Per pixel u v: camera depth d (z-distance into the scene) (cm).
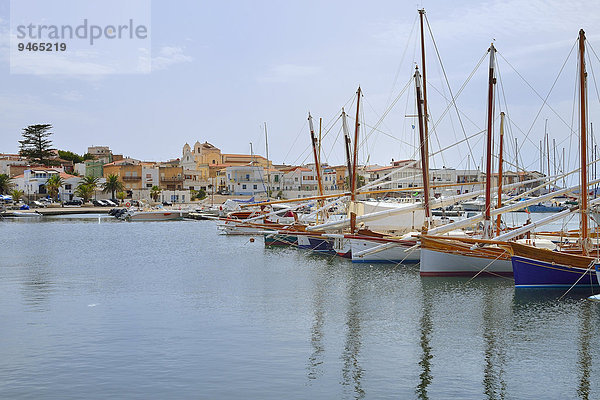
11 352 2245
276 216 7350
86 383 1922
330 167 17025
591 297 3142
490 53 3684
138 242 6825
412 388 1878
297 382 1928
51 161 18412
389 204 5341
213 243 6719
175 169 16662
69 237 7519
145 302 3161
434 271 3825
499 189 4641
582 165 3331
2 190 15600
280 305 3064
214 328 2589
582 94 3284
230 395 1822
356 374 2002
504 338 2416
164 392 1847
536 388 1881
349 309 2955
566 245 4000
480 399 1795
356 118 5188
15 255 5434
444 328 2573
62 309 2991
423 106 4297
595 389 1872
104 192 15925
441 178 11862
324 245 5553
